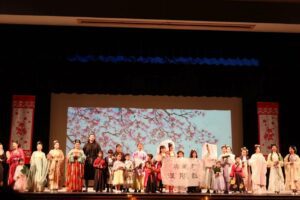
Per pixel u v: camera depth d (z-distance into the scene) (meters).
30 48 12.38
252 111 12.84
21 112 12.16
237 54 12.84
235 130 12.92
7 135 12.34
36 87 12.47
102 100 12.87
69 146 12.63
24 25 12.34
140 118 12.81
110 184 10.13
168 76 12.69
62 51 12.51
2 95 12.40
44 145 12.40
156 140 12.74
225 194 9.51
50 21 11.95
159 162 10.31
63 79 12.50
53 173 10.30
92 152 10.66
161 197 9.37
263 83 12.75
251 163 10.69
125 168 10.20
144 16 11.63
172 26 12.30
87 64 12.51
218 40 12.84
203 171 10.16
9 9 11.37
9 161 10.05
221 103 13.05
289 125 12.72
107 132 12.71
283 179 10.75
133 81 12.63
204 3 11.77
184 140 12.75
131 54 12.68
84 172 10.45
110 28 12.64
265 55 12.80
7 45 12.30
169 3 11.70
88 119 12.76
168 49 12.75
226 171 10.34
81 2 11.53
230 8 11.79
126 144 12.68
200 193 9.74
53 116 12.75
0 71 12.27
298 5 11.84
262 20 11.75
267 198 9.55
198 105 13.01
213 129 12.84
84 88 12.58
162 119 12.84
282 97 12.80
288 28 12.27
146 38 12.74
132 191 10.30
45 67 12.43
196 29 12.57
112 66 12.56
